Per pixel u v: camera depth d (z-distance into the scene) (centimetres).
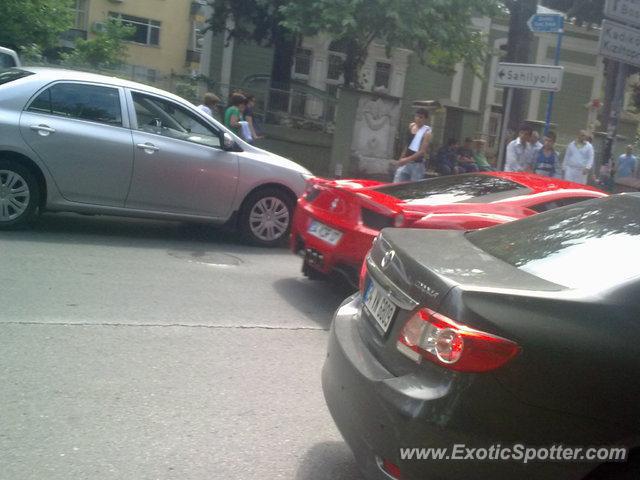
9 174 819
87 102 855
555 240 379
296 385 517
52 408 443
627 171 1958
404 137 1991
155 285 713
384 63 2631
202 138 916
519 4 1761
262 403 482
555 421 293
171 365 526
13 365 496
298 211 733
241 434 436
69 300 635
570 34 2714
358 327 388
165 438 421
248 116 1453
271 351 578
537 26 1292
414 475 305
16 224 832
